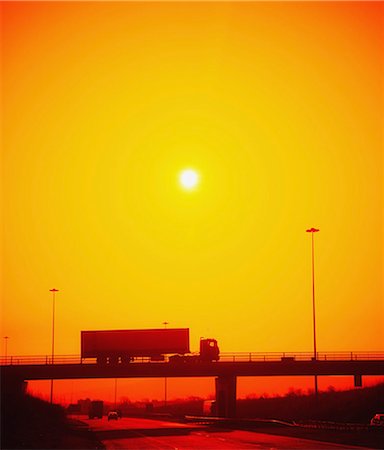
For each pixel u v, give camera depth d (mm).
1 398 112625
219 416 135375
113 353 131250
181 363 129000
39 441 72812
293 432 86062
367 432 82812
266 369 128750
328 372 128125
